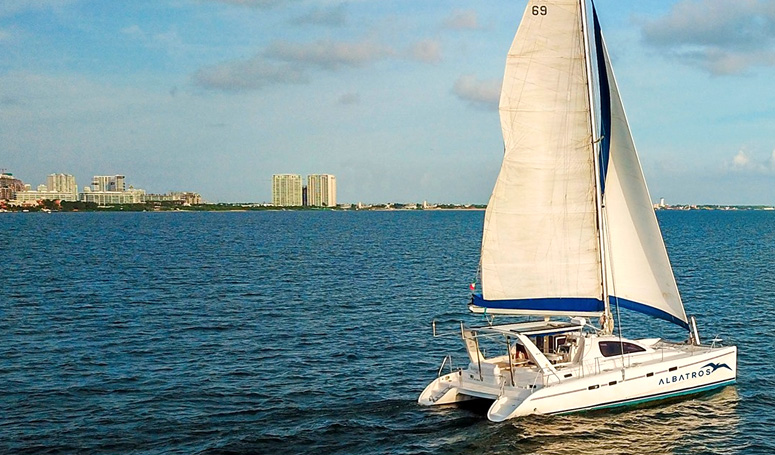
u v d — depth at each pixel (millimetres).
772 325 44375
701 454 24031
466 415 27297
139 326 44906
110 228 175250
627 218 30062
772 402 28828
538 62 27547
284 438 25141
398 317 48562
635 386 27734
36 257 90250
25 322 45781
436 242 124750
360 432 25719
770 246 110688
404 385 31844
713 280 65938
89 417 27266
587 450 24125
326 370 34438
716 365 29672
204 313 49688
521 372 27844
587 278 28281
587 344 27859
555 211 28078
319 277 70312
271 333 43000
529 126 27766
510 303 28359
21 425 26344
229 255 95625
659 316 30172
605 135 30047
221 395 30156
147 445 24469
